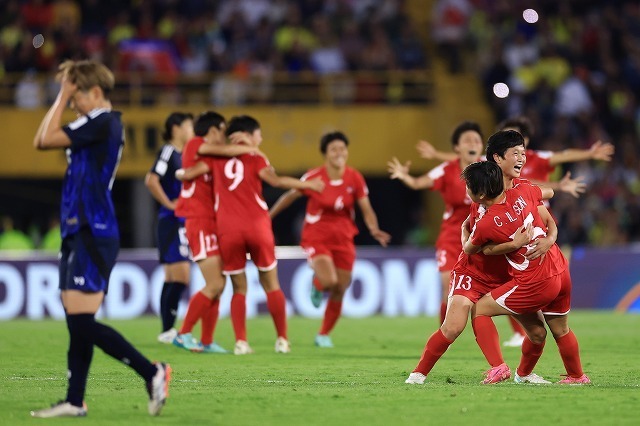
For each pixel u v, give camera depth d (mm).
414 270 49969
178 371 25812
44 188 70000
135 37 68938
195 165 30672
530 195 21984
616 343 34594
